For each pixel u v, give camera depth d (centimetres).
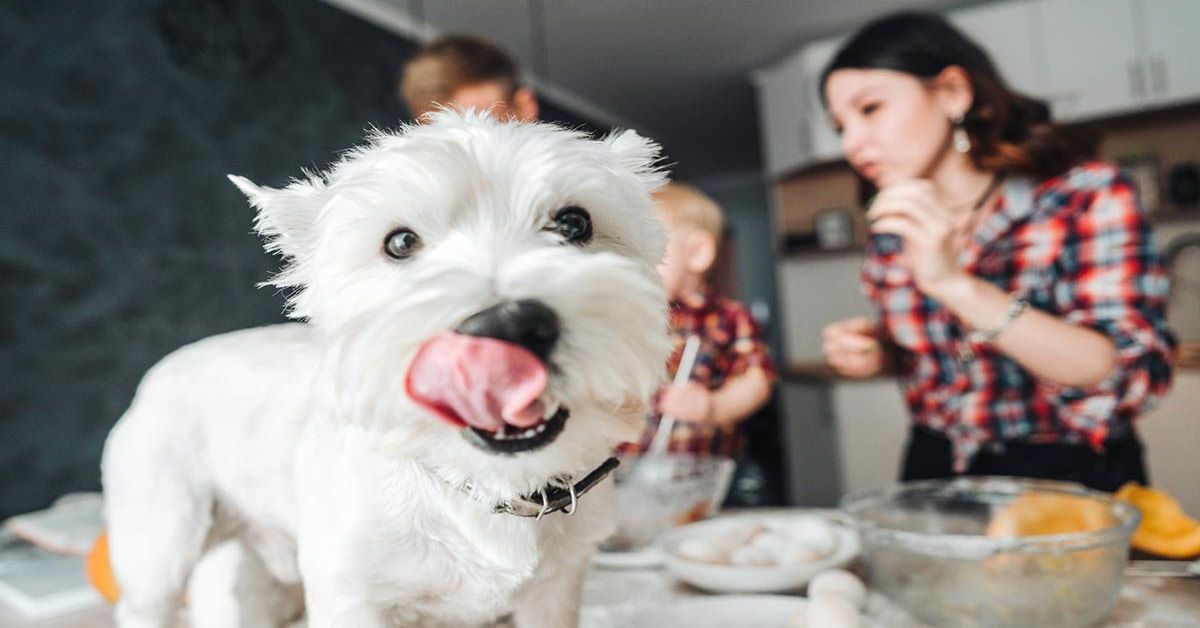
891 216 96
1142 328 101
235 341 66
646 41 322
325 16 238
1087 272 107
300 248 49
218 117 198
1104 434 106
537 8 278
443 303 36
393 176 43
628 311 40
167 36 185
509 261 39
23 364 150
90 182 165
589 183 45
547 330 36
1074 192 110
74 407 160
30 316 152
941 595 58
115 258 170
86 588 78
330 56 239
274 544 64
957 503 76
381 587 45
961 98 116
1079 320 105
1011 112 115
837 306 347
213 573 62
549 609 52
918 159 119
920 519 76
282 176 216
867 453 290
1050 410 113
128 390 171
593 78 372
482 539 46
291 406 57
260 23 212
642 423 44
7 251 148
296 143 222
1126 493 76
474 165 43
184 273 186
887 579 61
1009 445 117
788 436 324
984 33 293
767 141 357
